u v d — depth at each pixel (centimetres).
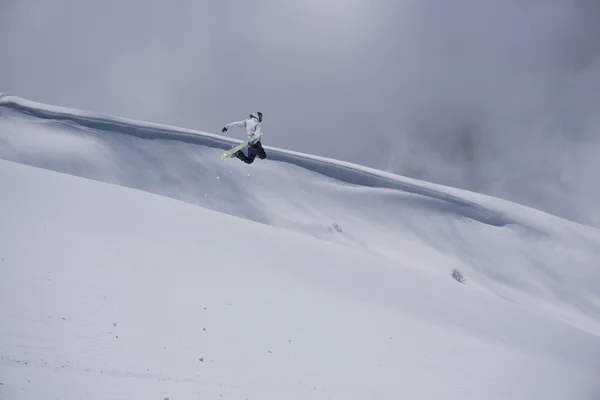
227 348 1565
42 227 2000
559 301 7600
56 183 2603
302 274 2586
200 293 1905
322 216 7988
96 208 2422
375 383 1661
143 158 7831
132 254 2033
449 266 7638
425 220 8838
